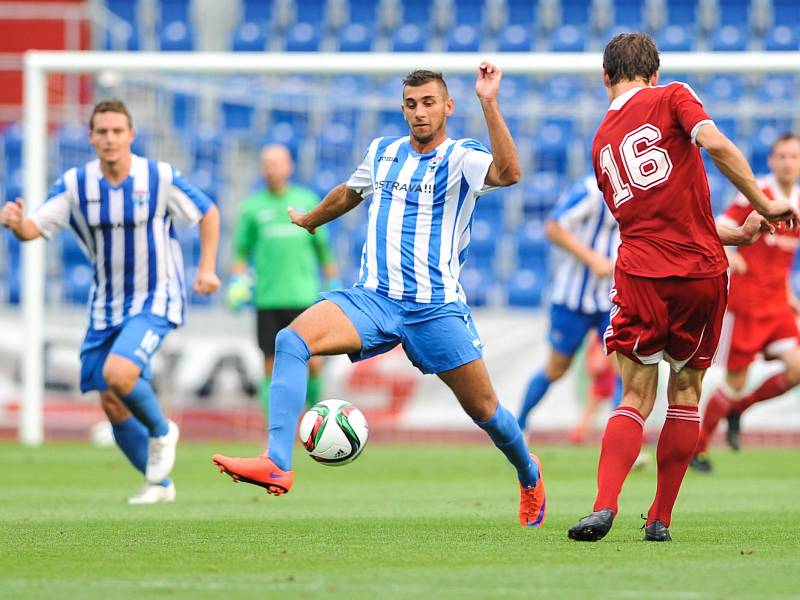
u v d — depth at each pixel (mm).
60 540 19297
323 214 21578
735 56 43781
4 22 75062
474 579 14781
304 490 31078
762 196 17594
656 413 52969
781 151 35938
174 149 66062
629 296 18422
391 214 20078
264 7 78750
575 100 69188
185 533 20391
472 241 67625
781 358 38781
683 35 76188
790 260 38562
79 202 26641
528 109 63281
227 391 55062
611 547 18078
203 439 55094
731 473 37938
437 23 78312
